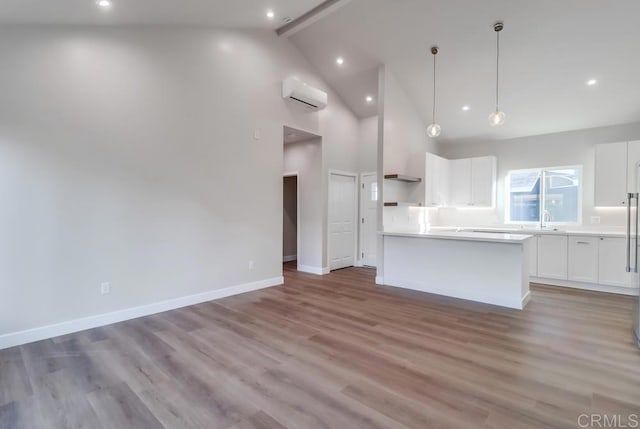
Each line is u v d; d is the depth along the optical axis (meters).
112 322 3.43
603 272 4.73
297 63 5.33
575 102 4.87
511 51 4.26
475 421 1.84
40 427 1.82
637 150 4.68
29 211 2.94
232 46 4.47
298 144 6.23
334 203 6.29
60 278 3.12
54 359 2.62
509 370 2.43
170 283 3.89
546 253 5.20
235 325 3.37
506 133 6.02
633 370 2.42
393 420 1.86
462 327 3.30
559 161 5.63
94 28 3.30
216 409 1.97
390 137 5.24
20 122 2.89
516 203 6.14
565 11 3.56
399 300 4.28
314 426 1.81
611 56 3.97
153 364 2.53
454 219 6.78
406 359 2.60
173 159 3.89
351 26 4.52
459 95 5.33
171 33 3.87
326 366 2.49
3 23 2.81
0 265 2.81
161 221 3.80
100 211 3.35
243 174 4.62
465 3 3.76
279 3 3.80
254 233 4.78
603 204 4.93
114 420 1.88
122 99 3.48
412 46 4.60
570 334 3.12
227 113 4.41
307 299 4.33
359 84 5.74
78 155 3.20
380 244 5.18
